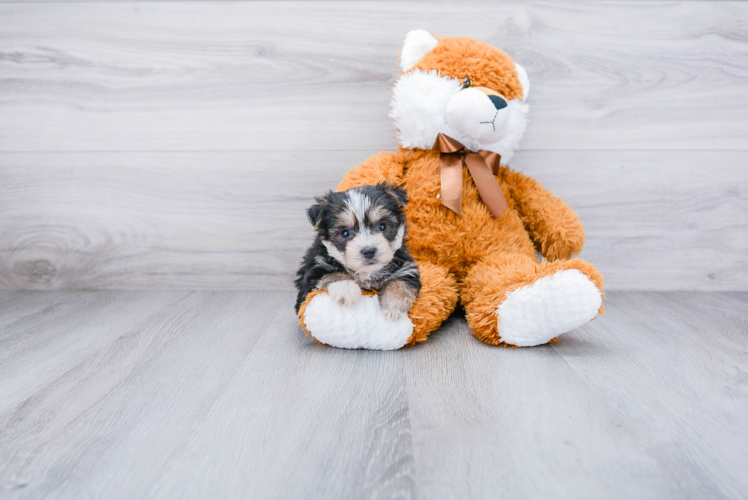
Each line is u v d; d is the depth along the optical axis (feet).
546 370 5.00
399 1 7.32
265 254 8.00
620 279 7.96
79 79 7.54
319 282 5.52
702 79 7.45
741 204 7.70
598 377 4.84
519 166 7.70
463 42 6.33
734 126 7.53
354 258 5.27
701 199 7.70
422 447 3.68
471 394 4.50
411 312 5.48
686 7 7.27
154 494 3.21
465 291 6.22
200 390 4.64
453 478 3.33
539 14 7.32
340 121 7.64
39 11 7.38
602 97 7.50
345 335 5.37
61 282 8.12
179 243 7.97
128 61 7.50
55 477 3.38
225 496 3.18
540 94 7.50
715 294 7.77
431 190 6.33
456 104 5.93
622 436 3.81
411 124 6.28
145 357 5.42
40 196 7.85
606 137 7.60
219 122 7.64
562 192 7.74
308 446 3.71
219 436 3.85
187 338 5.99
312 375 4.93
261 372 5.01
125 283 8.12
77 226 7.93
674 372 4.96
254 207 7.86
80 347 5.71
